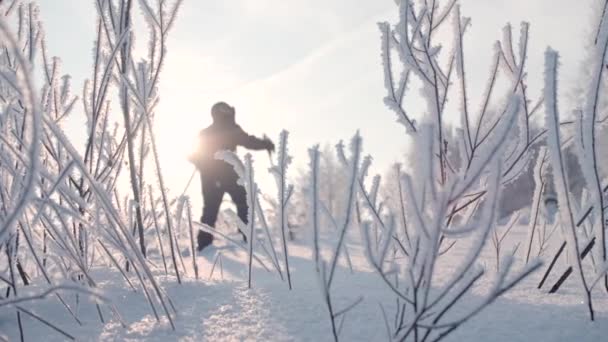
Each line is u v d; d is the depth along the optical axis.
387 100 1.53
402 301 1.47
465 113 1.55
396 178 1.50
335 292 1.63
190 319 1.42
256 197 1.85
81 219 1.33
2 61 1.63
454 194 0.93
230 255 3.71
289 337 1.26
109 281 1.76
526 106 1.58
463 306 1.43
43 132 1.55
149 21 1.73
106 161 1.98
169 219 1.78
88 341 1.28
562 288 1.73
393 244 1.65
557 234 2.46
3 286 1.75
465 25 1.60
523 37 1.57
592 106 1.26
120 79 1.76
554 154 1.18
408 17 1.56
